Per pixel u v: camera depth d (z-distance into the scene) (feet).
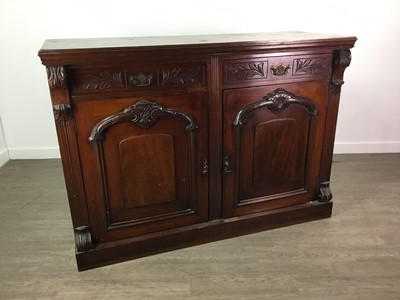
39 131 7.86
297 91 4.62
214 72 4.12
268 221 5.15
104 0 6.83
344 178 6.91
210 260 4.51
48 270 4.34
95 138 3.87
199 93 4.15
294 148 4.93
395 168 7.39
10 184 6.81
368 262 4.42
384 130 8.08
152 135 4.14
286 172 5.04
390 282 4.06
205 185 4.65
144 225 4.53
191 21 7.05
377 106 7.88
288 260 4.49
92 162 4.00
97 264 4.38
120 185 4.24
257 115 4.54
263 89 4.42
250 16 7.09
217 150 4.52
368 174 7.09
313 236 5.02
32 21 6.90
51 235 5.10
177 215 4.65
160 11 6.95
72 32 7.04
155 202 4.48
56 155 8.09
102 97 3.77
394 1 7.03
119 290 4.00
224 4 6.97
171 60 3.87
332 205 5.49
